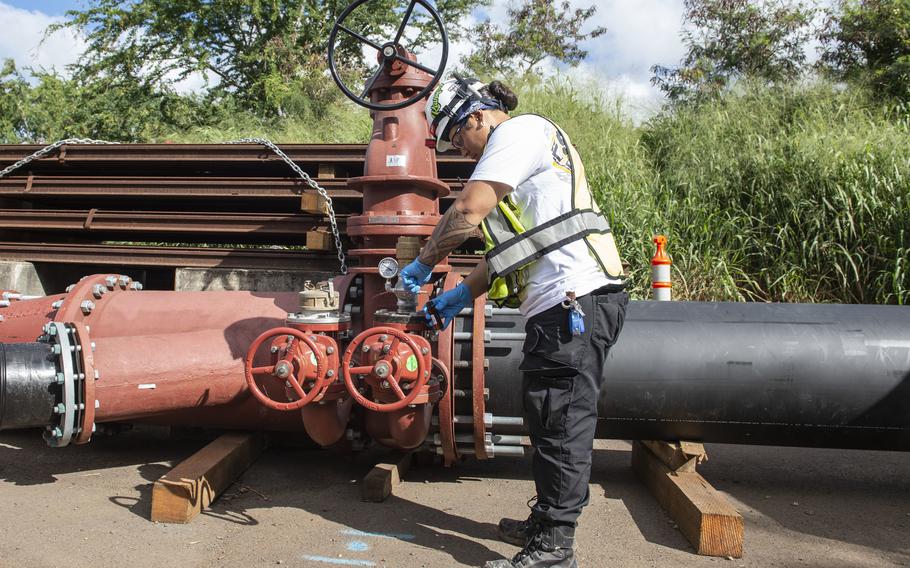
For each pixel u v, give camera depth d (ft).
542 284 6.86
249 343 9.78
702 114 25.18
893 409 8.92
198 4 56.65
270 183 16.06
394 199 9.48
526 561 6.83
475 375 8.84
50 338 8.57
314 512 8.64
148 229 16.56
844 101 25.77
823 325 9.29
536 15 48.44
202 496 8.55
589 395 6.89
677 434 9.38
